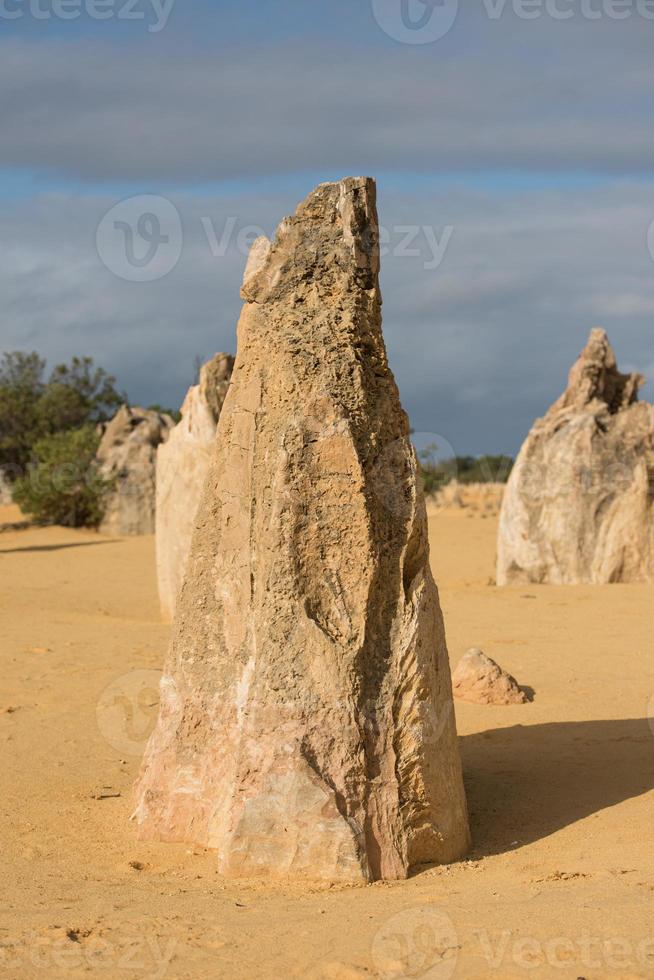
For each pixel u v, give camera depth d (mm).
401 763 5816
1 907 5070
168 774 6379
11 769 7926
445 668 6246
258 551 6176
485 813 6840
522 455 19828
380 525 6027
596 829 6324
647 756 7895
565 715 9367
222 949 4422
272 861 5570
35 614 15695
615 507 18688
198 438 14875
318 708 5703
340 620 5887
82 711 9664
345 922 4695
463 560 25203
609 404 20578
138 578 21328
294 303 6406
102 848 6199
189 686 6414
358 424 6105
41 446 36406
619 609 15016
